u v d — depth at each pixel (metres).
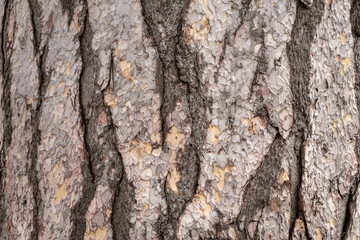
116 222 1.36
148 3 1.37
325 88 1.39
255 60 1.37
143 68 1.37
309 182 1.38
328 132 1.39
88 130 1.38
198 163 1.35
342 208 1.40
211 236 1.35
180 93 1.36
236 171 1.36
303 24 1.39
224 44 1.36
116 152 1.37
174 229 1.35
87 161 1.38
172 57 1.37
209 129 1.36
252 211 1.36
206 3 1.37
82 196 1.38
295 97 1.38
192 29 1.36
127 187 1.36
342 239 1.40
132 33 1.38
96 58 1.39
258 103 1.37
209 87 1.36
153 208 1.36
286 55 1.38
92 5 1.39
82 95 1.39
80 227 1.38
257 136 1.36
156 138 1.36
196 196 1.35
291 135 1.38
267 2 1.38
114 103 1.37
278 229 1.37
